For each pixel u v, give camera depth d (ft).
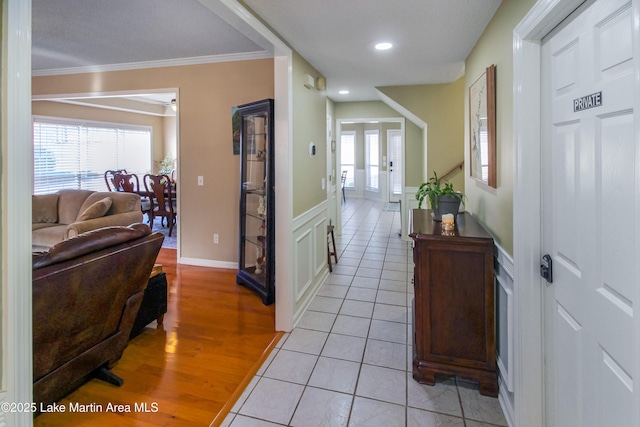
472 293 6.63
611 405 3.58
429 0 6.68
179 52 12.72
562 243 4.66
